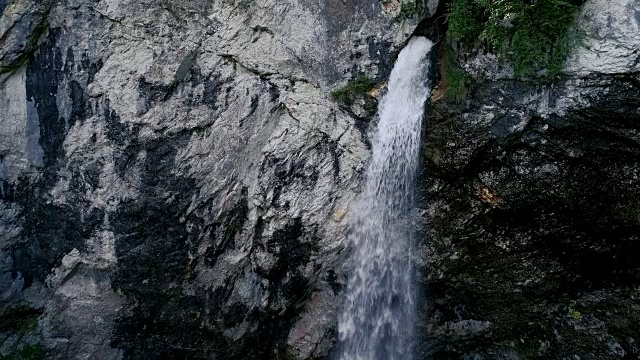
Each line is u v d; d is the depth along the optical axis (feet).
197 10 17.20
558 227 20.26
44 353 19.17
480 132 18.44
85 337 19.77
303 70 18.67
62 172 17.87
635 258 20.70
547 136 17.94
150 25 16.97
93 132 17.56
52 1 16.29
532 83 17.16
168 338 20.86
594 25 15.80
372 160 20.20
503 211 20.16
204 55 17.81
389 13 18.35
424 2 18.47
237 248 20.42
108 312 19.76
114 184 18.07
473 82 17.78
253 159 19.39
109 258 18.88
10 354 18.75
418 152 19.80
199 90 18.01
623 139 17.30
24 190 17.92
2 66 16.49
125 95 17.37
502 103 17.75
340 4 18.25
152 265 19.42
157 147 18.06
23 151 17.51
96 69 17.10
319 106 19.20
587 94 16.66
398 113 19.58
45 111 17.31
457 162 19.44
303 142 19.56
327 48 18.58
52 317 19.22
